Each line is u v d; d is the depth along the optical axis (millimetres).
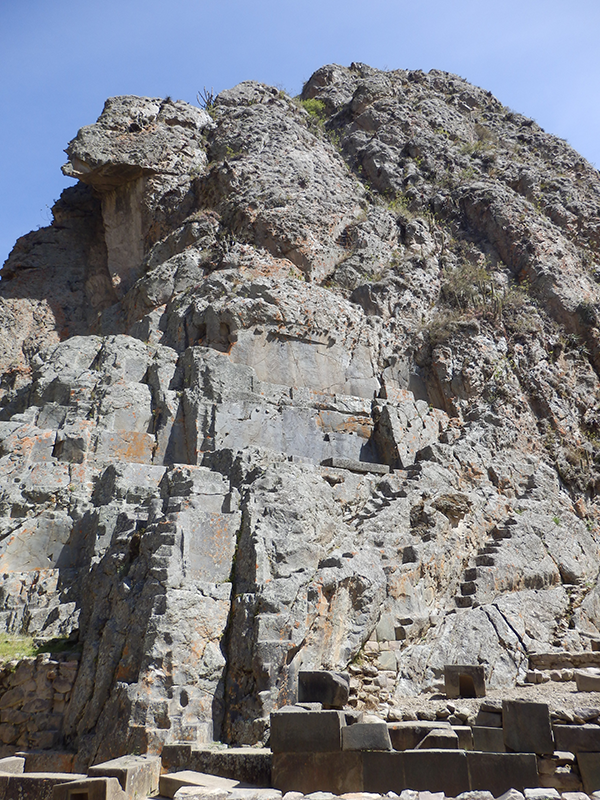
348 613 10438
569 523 15914
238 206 20500
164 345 17062
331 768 6832
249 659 9141
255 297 17156
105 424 14117
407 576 11789
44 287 23359
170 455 14344
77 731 9375
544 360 19750
